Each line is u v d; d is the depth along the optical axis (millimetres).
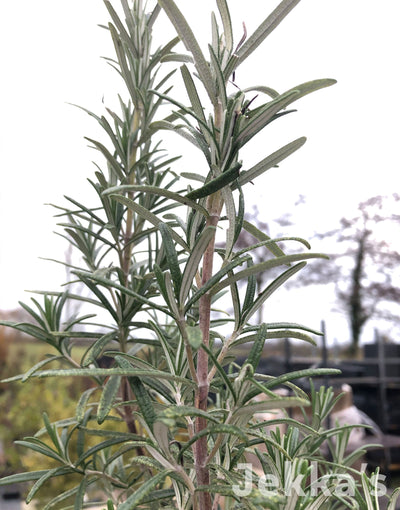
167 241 152
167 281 149
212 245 170
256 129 166
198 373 164
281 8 164
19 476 211
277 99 145
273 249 188
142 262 281
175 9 148
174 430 267
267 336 183
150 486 136
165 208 264
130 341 256
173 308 149
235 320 171
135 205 155
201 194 146
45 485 605
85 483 223
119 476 293
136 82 270
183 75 172
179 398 174
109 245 265
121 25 264
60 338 253
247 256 150
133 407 272
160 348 299
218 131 165
